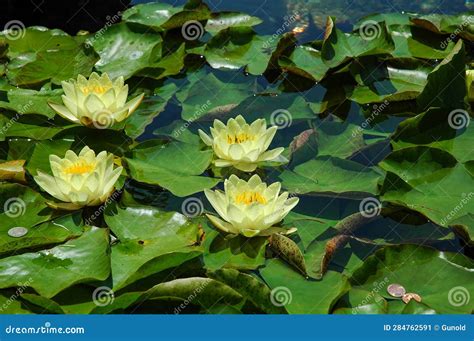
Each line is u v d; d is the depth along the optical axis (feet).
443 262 9.04
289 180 10.89
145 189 10.66
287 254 9.11
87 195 9.84
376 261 9.04
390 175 10.46
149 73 13.56
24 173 10.46
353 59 13.71
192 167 11.02
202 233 9.57
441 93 12.44
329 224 9.93
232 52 14.55
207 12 15.03
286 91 13.52
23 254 8.93
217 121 11.39
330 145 11.89
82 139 11.77
